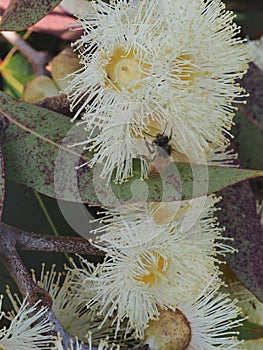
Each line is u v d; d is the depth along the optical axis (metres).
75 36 0.36
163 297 0.32
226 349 0.33
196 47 0.31
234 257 0.34
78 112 0.31
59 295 0.33
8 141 0.32
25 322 0.30
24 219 0.35
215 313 0.33
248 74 0.36
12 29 0.32
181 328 0.32
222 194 0.35
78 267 0.34
